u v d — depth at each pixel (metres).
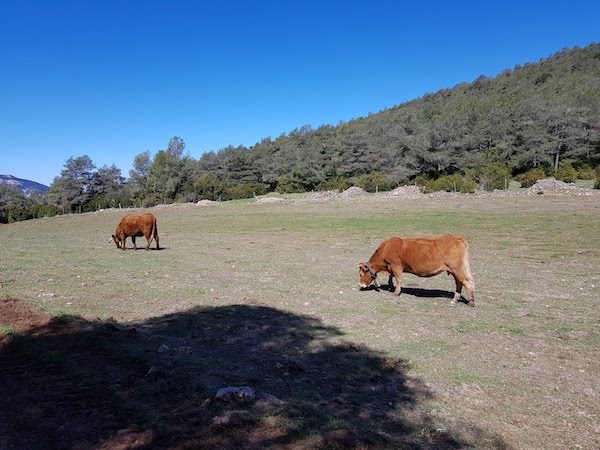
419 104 151.12
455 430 4.96
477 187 48.66
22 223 47.50
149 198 64.81
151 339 7.62
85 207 68.31
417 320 9.09
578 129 61.62
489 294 11.34
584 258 16.06
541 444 4.80
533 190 41.28
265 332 8.30
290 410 5.10
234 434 4.61
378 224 28.58
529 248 18.45
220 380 5.91
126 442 4.46
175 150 85.06
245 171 85.25
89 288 11.47
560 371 6.66
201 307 9.95
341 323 8.89
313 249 20.28
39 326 8.04
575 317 9.27
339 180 71.00
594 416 5.42
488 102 106.38
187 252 19.22
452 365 6.83
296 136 116.50
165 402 5.31
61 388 5.67
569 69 132.12
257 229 29.94
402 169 67.62
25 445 4.42
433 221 28.08
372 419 5.12
